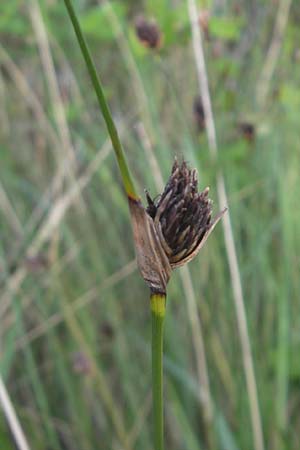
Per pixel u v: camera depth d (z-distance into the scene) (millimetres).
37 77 424
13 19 377
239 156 335
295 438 289
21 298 335
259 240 330
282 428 274
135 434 298
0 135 406
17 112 420
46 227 327
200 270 315
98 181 389
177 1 382
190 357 319
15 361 339
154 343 159
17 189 391
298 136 377
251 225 345
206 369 290
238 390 285
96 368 295
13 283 312
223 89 350
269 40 432
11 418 231
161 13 324
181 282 317
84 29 353
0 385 231
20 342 301
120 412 328
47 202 354
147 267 156
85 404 323
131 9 428
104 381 310
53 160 405
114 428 321
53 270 323
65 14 401
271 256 361
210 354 303
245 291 328
